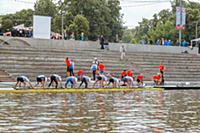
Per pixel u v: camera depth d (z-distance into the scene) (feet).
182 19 219.20
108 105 84.07
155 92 123.75
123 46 183.73
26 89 112.16
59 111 72.79
